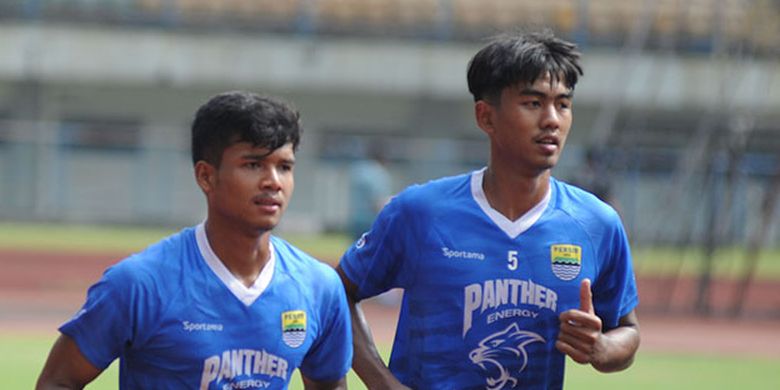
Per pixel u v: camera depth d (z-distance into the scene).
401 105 71.12
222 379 10.33
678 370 29.72
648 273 53.75
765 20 48.88
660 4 65.62
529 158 11.18
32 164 67.19
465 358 11.63
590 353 11.09
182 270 10.27
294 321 10.47
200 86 70.19
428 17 70.25
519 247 11.53
